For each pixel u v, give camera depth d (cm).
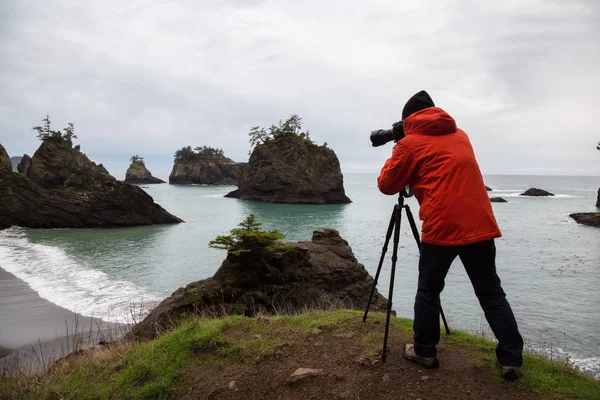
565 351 1066
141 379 411
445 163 316
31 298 1541
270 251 1092
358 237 3328
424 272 337
